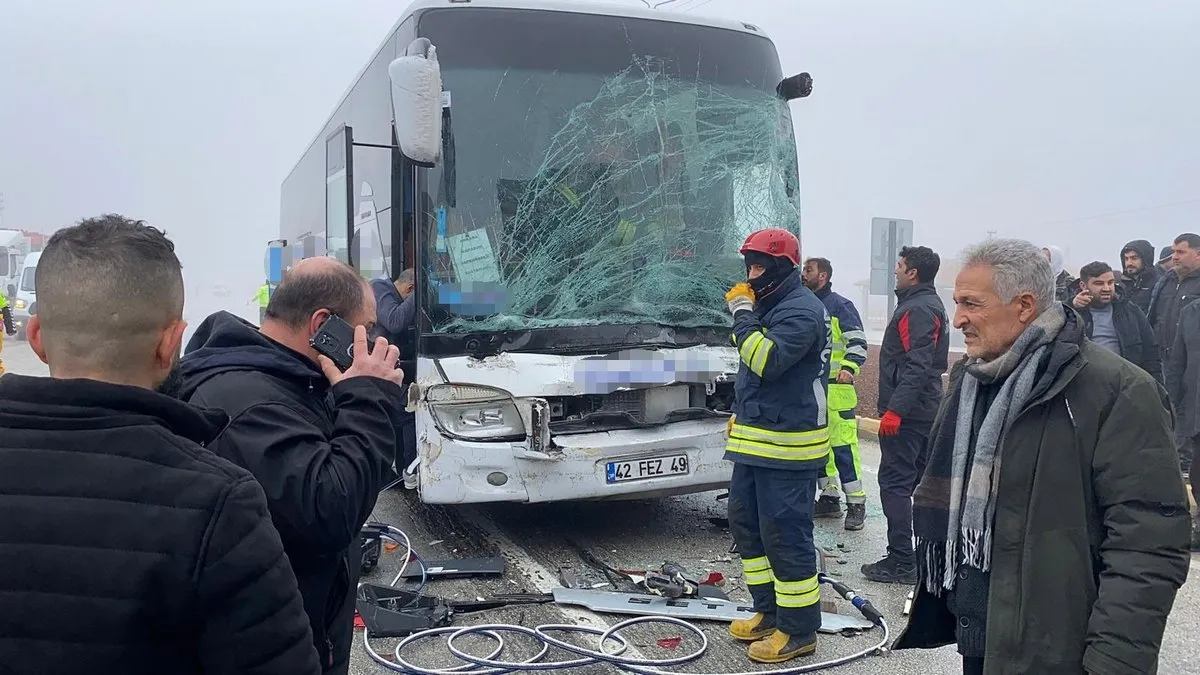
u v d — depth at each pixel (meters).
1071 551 2.09
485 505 6.43
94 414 1.36
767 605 3.98
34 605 1.27
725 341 5.38
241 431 1.95
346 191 5.50
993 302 2.23
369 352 2.37
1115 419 2.06
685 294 5.32
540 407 4.85
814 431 3.76
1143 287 8.06
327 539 1.95
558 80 5.16
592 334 5.07
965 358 2.48
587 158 5.17
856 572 5.06
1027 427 2.16
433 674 3.62
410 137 4.42
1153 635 1.96
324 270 2.30
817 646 3.99
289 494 1.90
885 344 5.02
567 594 4.56
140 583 1.30
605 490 4.96
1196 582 4.81
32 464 1.32
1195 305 5.92
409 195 5.04
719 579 4.80
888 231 10.07
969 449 2.35
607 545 5.52
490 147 4.99
